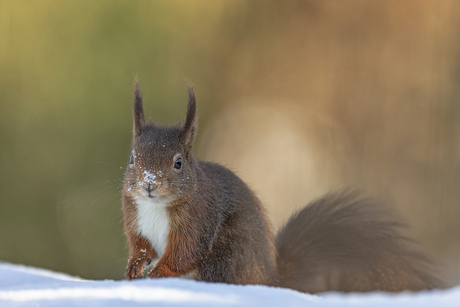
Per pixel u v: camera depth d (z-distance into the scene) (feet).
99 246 56.85
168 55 63.67
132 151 23.17
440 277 26.89
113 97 60.90
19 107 60.54
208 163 25.39
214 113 65.92
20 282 16.98
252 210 24.27
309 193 61.00
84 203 57.93
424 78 63.31
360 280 27.09
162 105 62.39
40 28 61.46
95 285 14.44
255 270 23.63
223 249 23.18
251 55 67.41
